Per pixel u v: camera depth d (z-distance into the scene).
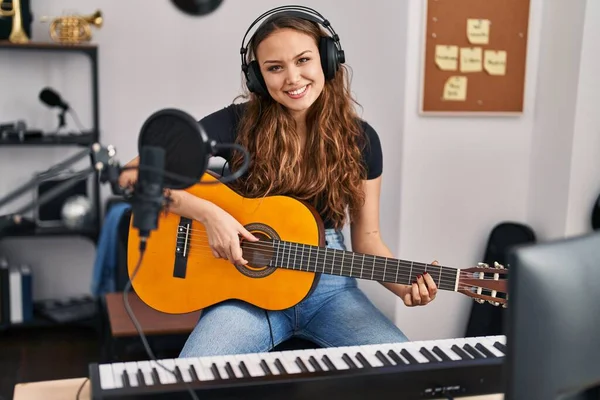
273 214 1.99
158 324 2.84
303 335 2.10
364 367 1.46
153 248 2.01
